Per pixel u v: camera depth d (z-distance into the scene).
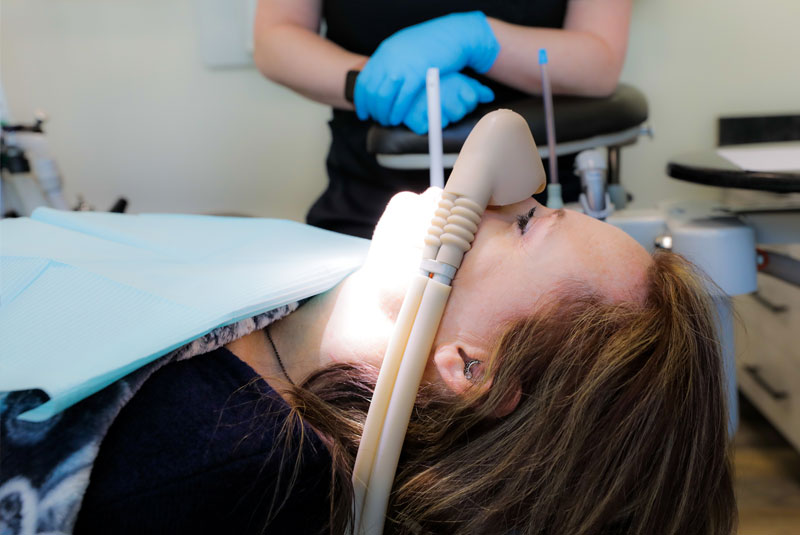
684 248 0.90
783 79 1.54
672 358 0.62
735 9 1.51
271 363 0.71
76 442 0.51
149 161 1.82
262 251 0.78
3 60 1.78
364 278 0.70
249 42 1.65
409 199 0.71
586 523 0.60
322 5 1.24
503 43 0.99
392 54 0.94
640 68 1.57
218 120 1.77
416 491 0.62
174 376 0.58
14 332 0.57
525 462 0.61
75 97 1.79
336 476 0.58
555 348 0.63
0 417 0.51
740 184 0.82
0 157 1.29
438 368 0.64
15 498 0.48
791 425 1.33
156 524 0.52
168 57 1.73
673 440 0.61
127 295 0.61
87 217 0.86
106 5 1.71
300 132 1.75
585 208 0.95
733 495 0.68
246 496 0.55
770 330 1.40
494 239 0.65
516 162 0.65
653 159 1.62
